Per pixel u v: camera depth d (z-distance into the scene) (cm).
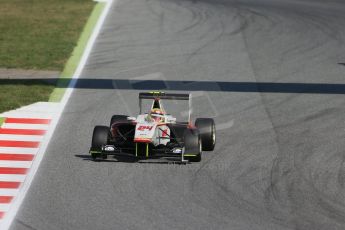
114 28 11612
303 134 6838
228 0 14062
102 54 10062
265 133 6856
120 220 4831
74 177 5609
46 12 12794
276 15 12662
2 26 11656
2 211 4994
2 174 5672
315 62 9831
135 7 13312
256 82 8819
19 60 9625
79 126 6962
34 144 6419
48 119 7138
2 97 7800
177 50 10306
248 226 4753
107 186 5425
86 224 4772
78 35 11112
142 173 5694
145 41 10806
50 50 10175
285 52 10306
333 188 5469
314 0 14238
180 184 5481
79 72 9119
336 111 7631
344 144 6556
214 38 11031
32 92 8056
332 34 11381
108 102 7838
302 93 8356
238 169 5847
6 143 6412
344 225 4791
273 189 5428
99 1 13925
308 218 4897
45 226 4747
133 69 9319
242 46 10600
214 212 4978
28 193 5306
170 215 4919
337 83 8844
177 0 14050
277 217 4906
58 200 5175
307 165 5981
